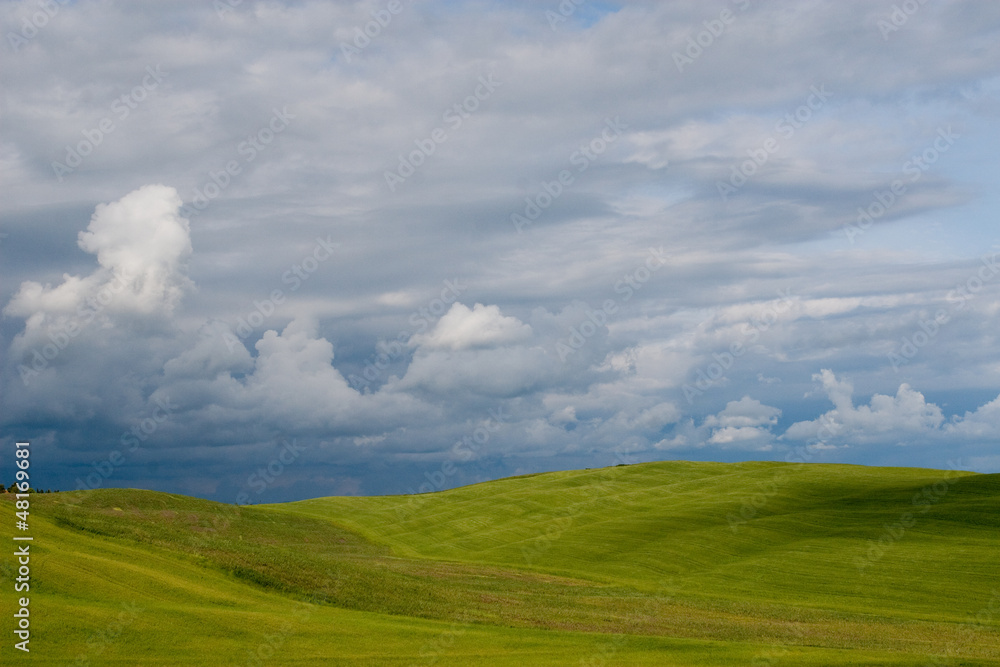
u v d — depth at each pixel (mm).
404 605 38469
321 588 39188
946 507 83000
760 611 44906
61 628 27922
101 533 41875
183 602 33031
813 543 71562
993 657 31719
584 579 58062
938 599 52281
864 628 40156
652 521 82312
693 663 29109
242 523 76000
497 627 35188
